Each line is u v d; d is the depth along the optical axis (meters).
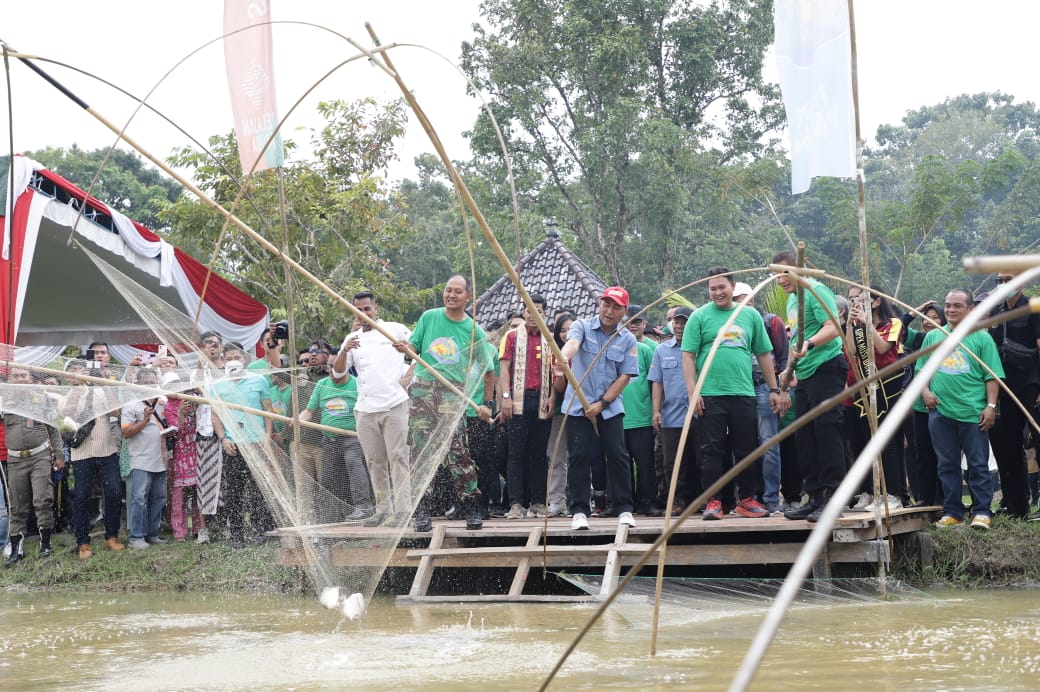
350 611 6.23
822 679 4.05
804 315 6.78
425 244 37.44
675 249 29.61
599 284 19.47
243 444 7.00
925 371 1.82
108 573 8.91
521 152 29.17
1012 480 8.27
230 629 6.18
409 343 7.16
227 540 9.30
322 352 9.17
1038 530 7.79
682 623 5.77
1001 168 25.08
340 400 6.68
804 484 7.41
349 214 15.20
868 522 6.96
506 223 28.39
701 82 30.70
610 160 28.31
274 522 9.09
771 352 7.51
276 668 4.75
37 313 13.17
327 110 16.06
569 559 7.18
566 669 4.42
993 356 7.79
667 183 27.89
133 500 9.67
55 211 10.81
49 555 9.52
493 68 28.69
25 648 5.61
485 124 28.75
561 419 8.59
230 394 7.11
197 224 14.71
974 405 7.80
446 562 7.36
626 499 7.57
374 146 15.96
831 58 6.87
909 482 9.05
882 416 8.06
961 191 25.17
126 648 5.52
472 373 7.07
